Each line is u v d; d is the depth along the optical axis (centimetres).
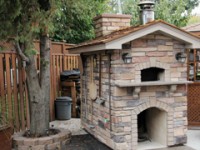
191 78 810
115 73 557
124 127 568
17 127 708
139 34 536
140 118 706
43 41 643
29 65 627
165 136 613
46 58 648
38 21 468
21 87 726
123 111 566
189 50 807
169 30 557
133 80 566
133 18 1694
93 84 688
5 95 671
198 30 844
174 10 1778
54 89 911
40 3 532
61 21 1119
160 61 584
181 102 614
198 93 800
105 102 614
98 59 649
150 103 586
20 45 609
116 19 716
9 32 451
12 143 598
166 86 597
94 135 696
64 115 898
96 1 1105
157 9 1608
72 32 1294
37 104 630
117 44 528
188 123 802
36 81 632
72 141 662
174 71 596
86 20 1255
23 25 462
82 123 800
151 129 672
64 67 996
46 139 588
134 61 566
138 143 638
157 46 581
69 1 623
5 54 672
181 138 619
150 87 585
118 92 561
